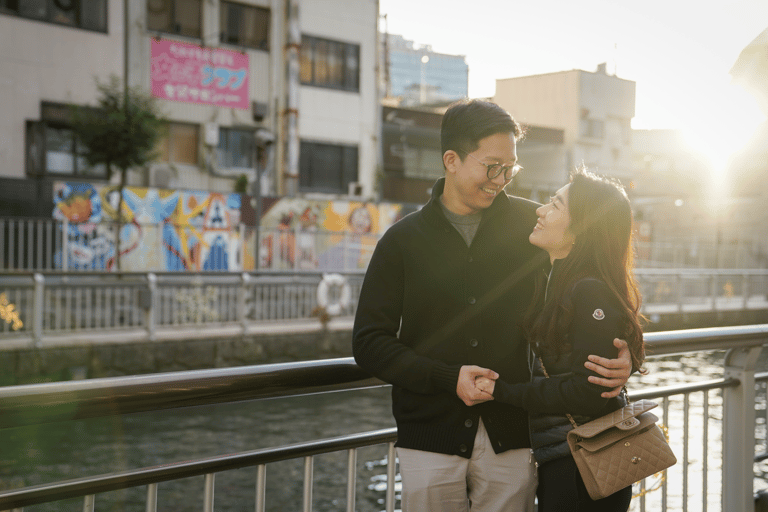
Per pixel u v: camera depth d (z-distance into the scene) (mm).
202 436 8789
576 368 1732
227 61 23078
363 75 25891
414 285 1913
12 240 14781
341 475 7012
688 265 28672
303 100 24578
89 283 11164
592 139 36156
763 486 3541
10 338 10430
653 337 2504
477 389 1743
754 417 3102
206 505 1771
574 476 1830
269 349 12758
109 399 1500
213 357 12148
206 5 22672
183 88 22281
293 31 24016
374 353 1841
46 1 19719
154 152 21641
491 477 1892
